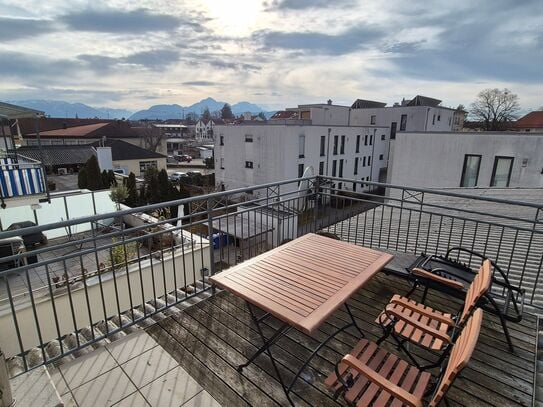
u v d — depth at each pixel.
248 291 2.13
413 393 1.68
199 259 8.05
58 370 2.25
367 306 3.05
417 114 33.47
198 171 38.78
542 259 3.02
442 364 1.95
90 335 2.88
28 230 2.00
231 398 2.04
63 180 24.98
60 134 40.81
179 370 2.27
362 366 1.59
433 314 2.18
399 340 2.33
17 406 1.81
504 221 6.84
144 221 11.48
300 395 2.07
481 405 1.97
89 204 12.62
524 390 2.08
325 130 25.16
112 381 2.17
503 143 12.20
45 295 6.00
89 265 8.01
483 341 2.55
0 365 1.72
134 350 2.47
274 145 23.25
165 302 3.07
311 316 1.86
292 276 2.35
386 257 2.71
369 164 31.08
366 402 1.63
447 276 2.95
